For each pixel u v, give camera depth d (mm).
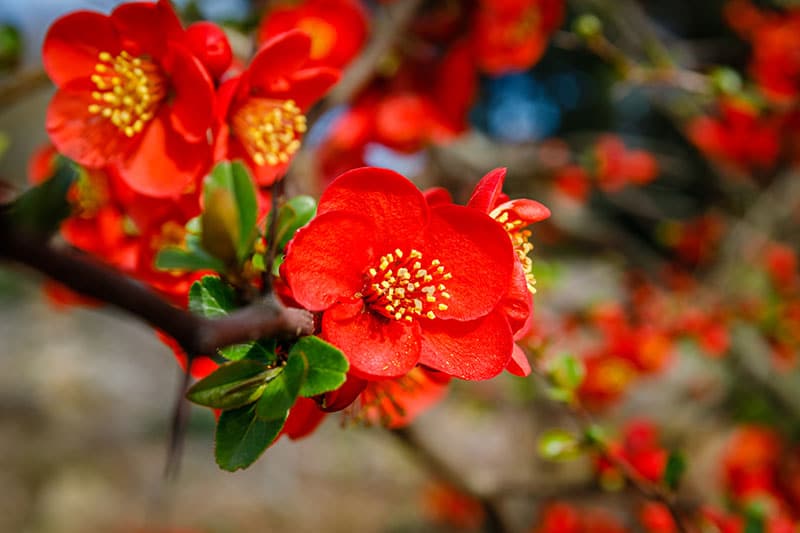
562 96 1076
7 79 289
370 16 435
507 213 220
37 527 1191
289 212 197
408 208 203
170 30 229
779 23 528
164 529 1190
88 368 1513
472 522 706
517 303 206
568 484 387
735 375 673
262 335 168
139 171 232
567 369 280
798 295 650
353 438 1221
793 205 708
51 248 145
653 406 756
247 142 237
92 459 1332
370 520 1192
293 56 234
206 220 185
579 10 529
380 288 202
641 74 386
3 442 1319
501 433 880
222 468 182
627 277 643
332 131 395
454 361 204
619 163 595
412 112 394
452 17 419
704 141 627
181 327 155
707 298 628
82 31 232
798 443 613
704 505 307
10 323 1581
